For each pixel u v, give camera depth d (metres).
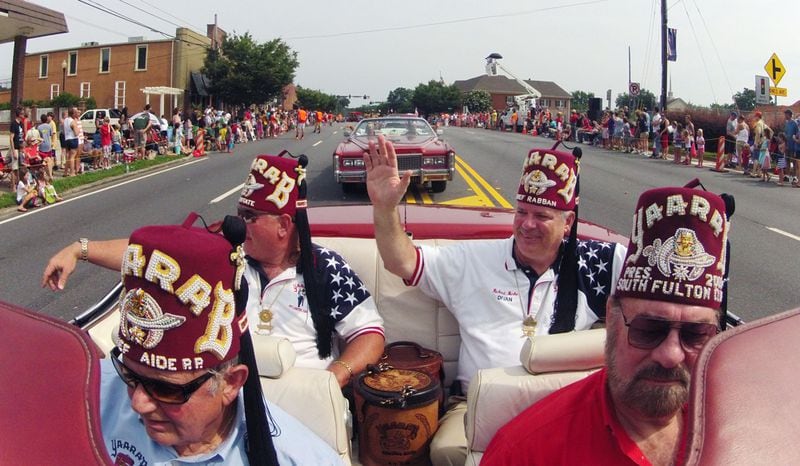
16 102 19.55
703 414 1.38
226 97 49.53
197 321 1.69
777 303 7.37
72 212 12.95
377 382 3.11
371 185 3.27
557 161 3.28
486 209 4.56
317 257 3.46
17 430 1.41
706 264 1.79
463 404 3.34
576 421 1.99
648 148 26.66
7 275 8.48
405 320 3.70
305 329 3.38
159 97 48.59
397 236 3.35
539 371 2.67
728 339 1.54
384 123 15.03
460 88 116.44
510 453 2.04
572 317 3.39
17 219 12.27
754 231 11.24
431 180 13.46
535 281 3.41
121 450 1.92
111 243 3.10
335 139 34.34
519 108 47.00
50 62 53.56
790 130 16.97
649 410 1.82
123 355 1.74
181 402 1.72
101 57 50.44
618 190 15.54
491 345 3.38
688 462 1.33
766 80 22.30
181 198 14.44
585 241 3.61
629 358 1.86
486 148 26.61
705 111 29.53
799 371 1.47
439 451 2.98
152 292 1.67
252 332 3.36
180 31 47.84
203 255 1.69
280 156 3.45
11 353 1.55
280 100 67.25
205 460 1.88
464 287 3.47
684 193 1.83
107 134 19.77
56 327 1.62
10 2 16.83
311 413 2.60
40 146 15.20
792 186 16.84
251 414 1.88
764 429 1.36
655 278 1.81
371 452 3.06
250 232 3.31
